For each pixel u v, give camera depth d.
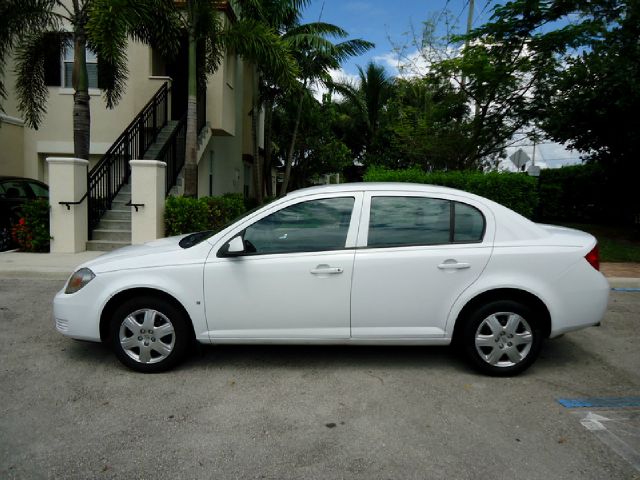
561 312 4.25
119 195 12.09
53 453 3.10
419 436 3.33
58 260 9.44
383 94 29.08
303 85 17.66
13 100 15.01
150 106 13.58
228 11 15.01
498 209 4.39
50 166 10.21
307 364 4.64
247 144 21.34
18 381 4.20
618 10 11.83
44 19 11.45
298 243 4.30
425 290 4.23
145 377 4.30
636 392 4.08
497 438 3.31
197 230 10.90
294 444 3.22
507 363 4.31
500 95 13.92
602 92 11.30
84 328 4.36
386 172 12.20
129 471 2.91
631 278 8.27
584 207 16.44
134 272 4.29
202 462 3.01
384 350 5.04
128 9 9.98
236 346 5.12
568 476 2.88
